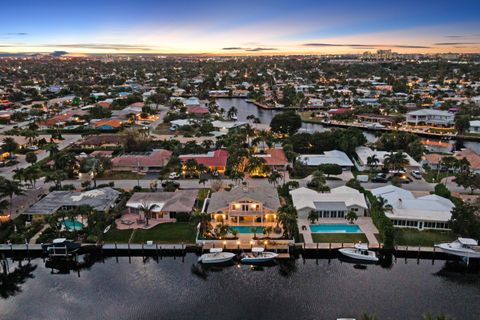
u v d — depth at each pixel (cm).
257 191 10300
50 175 11675
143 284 7694
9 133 18912
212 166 13312
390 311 6875
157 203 10081
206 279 7844
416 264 8319
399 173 12875
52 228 8975
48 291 7550
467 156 14125
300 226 9494
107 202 10256
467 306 6988
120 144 16550
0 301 7256
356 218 9362
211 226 9119
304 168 13275
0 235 8881
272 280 7806
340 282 7712
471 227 8356
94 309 7019
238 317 6788
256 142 15825
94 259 8638
